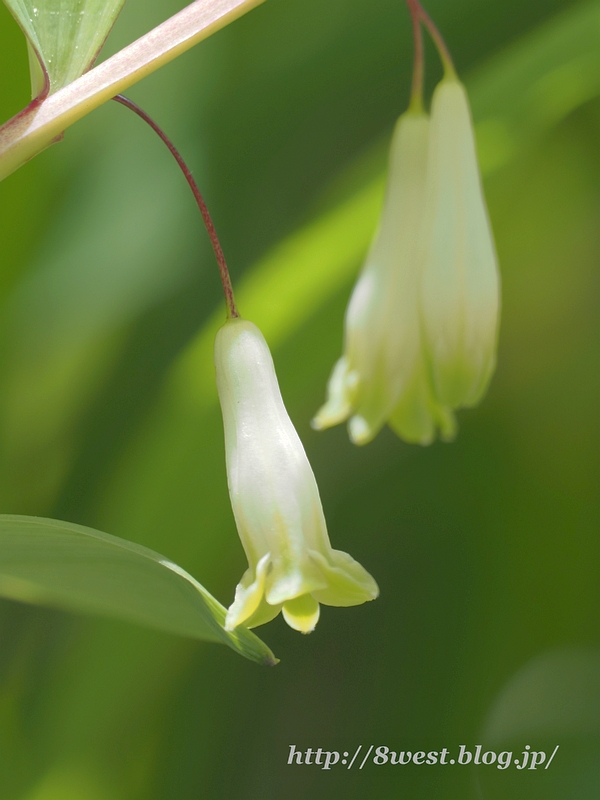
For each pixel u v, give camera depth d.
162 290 0.34
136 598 0.25
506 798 0.32
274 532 0.24
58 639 0.31
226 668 0.34
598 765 0.31
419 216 0.27
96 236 0.33
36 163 0.31
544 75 0.31
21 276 0.32
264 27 0.32
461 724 0.33
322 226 0.31
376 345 0.27
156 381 0.33
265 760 0.33
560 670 0.34
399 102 0.34
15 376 0.33
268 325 0.31
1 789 0.30
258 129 0.34
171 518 0.31
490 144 0.31
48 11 0.24
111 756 0.31
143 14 0.33
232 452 0.24
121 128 0.33
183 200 0.34
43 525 0.24
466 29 0.33
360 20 0.32
